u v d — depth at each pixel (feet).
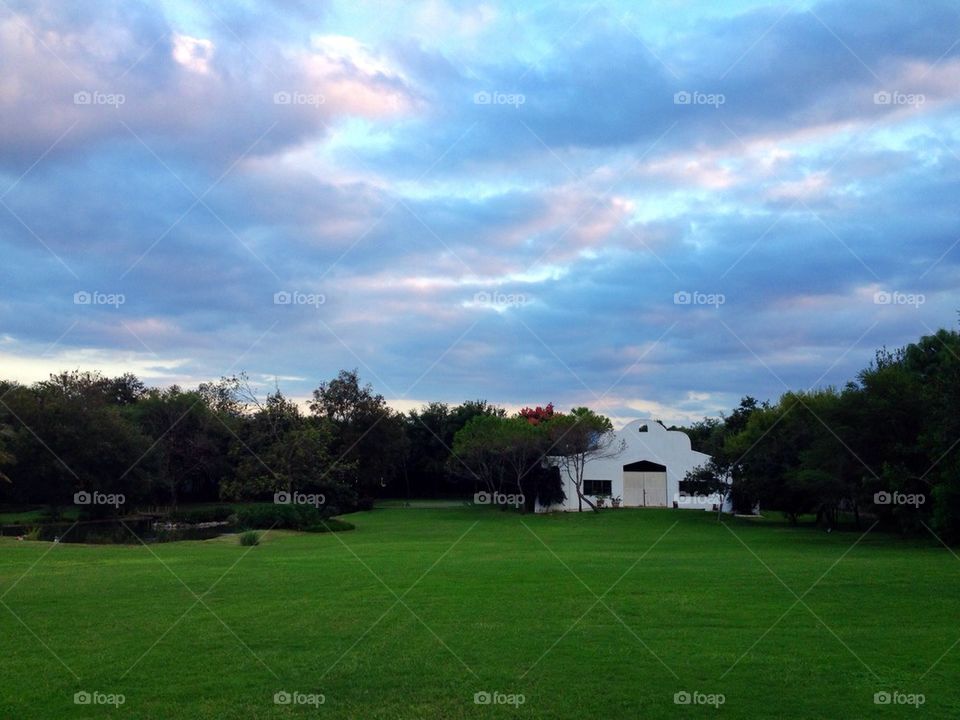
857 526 143.43
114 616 52.21
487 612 53.21
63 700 35.19
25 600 58.29
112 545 113.50
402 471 271.08
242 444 165.37
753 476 154.40
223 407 171.83
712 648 43.52
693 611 53.36
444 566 79.30
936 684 37.40
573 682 37.68
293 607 55.21
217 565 81.92
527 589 62.85
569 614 52.49
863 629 48.03
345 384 233.76
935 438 106.22
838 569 76.23
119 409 190.80
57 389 169.37
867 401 123.54
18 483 159.94
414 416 280.51
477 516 188.44
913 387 122.01
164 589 63.46
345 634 46.85
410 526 158.61
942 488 103.40
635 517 176.35
